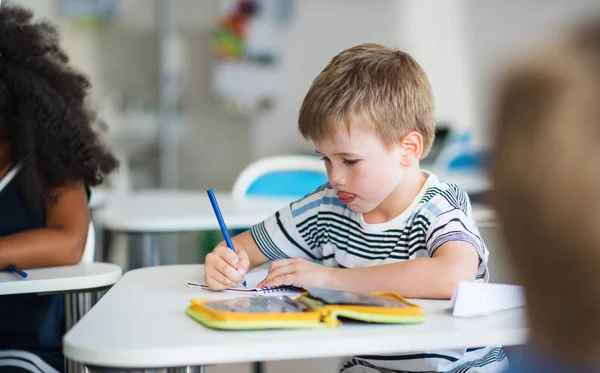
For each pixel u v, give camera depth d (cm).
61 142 137
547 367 36
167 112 523
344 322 81
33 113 137
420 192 117
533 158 35
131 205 242
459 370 108
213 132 537
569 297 34
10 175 139
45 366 130
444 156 429
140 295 100
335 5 544
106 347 70
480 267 104
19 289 110
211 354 70
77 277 113
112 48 519
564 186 34
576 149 34
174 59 523
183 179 530
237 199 253
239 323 76
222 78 536
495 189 36
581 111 34
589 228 33
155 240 200
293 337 74
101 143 151
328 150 113
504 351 116
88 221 137
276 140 548
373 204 114
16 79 139
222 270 104
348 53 118
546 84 35
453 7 521
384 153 112
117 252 261
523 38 38
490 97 37
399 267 101
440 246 106
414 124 114
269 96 546
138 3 520
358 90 110
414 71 117
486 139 38
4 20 149
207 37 534
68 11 515
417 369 109
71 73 155
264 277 117
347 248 123
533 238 35
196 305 84
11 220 138
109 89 519
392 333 76
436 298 98
